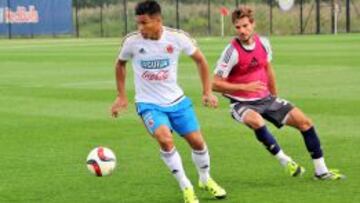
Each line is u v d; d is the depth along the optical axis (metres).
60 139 25.48
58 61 62.94
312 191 17.66
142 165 21.08
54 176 19.91
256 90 18.23
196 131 17.00
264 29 120.06
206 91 17.03
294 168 18.81
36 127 28.09
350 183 18.34
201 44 84.81
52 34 119.38
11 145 24.56
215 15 127.44
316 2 114.38
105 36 126.94
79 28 129.62
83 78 46.94
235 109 18.67
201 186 17.62
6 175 20.14
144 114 16.77
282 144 23.62
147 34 16.45
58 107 33.44
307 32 118.00
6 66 58.78
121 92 17.45
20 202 17.33
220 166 20.70
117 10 132.88
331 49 69.12
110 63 59.56
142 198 17.52
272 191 17.78
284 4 96.06
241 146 23.47
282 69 49.31
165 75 16.70
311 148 18.66
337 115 28.97
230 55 18.20
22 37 118.00
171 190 18.20
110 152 17.23
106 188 18.52
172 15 129.50
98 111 31.86
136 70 16.89
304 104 32.16
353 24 116.62
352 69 48.03
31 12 117.94
